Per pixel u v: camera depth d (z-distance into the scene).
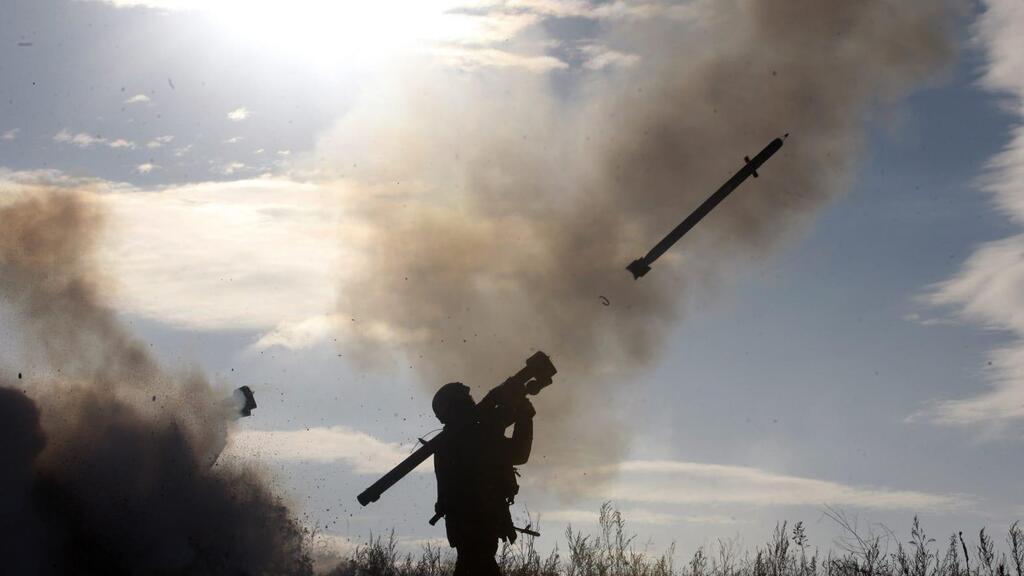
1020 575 9.99
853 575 10.23
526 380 8.53
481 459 8.28
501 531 8.28
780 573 10.85
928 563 10.16
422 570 10.53
